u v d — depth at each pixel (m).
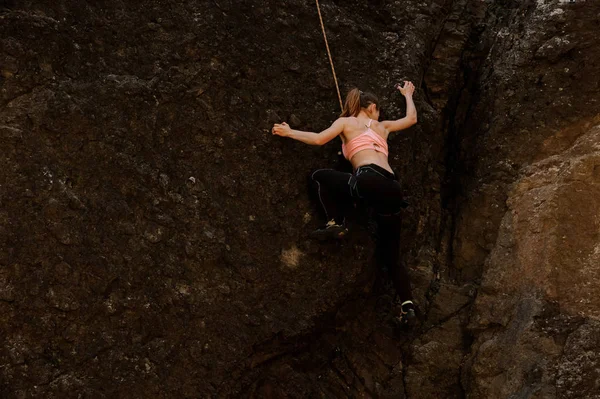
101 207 5.87
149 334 5.87
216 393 6.00
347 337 6.75
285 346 6.37
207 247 6.16
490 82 7.62
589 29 7.38
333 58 7.05
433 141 7.72
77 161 5.89
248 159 6.47
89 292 5.70
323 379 6.60
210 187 6.31
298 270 6.43
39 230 5.63
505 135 7.36
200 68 6.46
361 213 6.73
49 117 5.84
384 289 7.03
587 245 6.40
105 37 6.26
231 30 6.66
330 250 6.53
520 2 8.20
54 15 6.11
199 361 5.98
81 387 5.54
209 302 6.09
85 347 5.63
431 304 6.96
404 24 7.55
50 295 5.58
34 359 5.48
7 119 5.75
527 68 7.46
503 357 6.26
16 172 5.67
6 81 5.81
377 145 6.36
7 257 5.51
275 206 6.47
